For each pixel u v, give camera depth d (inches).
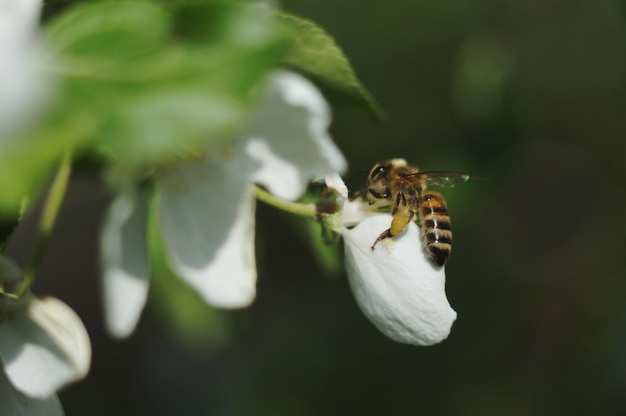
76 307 21.9
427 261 9.2
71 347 8.5
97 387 21.4
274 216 12.6
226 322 11.9
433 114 19.6
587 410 18.0
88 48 7.5
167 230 8.5
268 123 8.2
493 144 13.9
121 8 7.6
